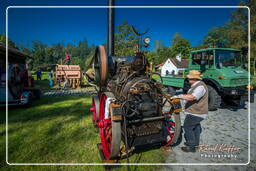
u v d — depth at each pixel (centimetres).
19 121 400
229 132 352
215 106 502
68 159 240
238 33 1738
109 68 352
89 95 812
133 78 259
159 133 251
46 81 1616
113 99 232
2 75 502
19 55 896
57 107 548
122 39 2377
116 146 212
